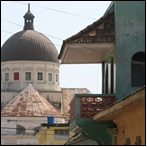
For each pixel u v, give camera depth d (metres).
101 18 28.61
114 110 21.83
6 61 143.25
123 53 28.00
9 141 111.31
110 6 29.50
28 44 144.12
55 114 115.88
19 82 141.50
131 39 28.09
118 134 26.50
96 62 33.12
